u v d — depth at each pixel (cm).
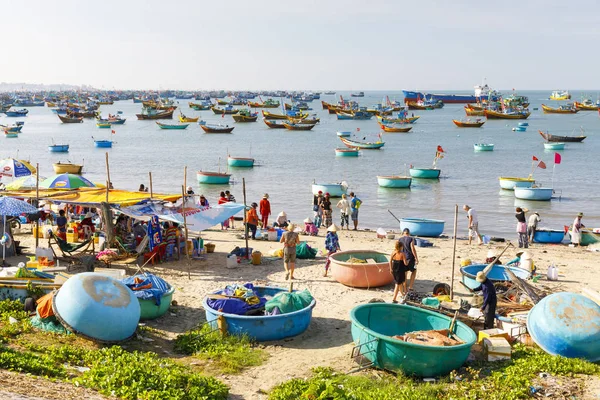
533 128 12862
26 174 3142
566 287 1911
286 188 5088
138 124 14488
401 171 6231
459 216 3966
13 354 1039
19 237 2497
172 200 2306
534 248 2761
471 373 1154
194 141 9938
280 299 1413
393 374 1179
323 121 15425
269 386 1107
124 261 2028
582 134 11244
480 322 1388
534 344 1335
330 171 6238
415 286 1888
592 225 3688
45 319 1338
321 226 3347
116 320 1253
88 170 6369
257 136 10956
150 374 1038
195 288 1794
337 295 1756
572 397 1052
